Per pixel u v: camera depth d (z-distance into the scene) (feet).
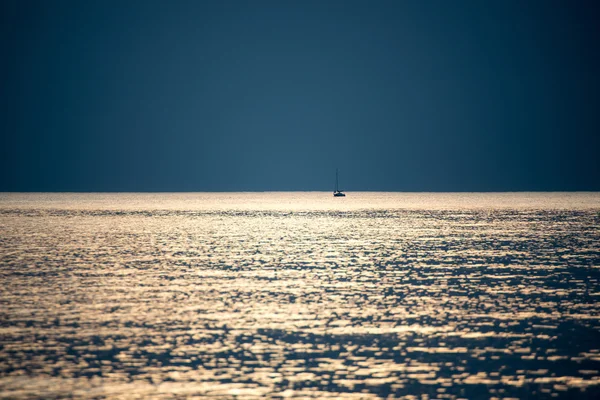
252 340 388.16
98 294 540.11
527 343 380.17
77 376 324.60
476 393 302.66
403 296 531.91
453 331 408.87
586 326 420.36
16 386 310.45
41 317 448.24
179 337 394.93
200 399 294.87
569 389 307.17
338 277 640.58
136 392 303.07
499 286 579.89
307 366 339.77
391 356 355.77
